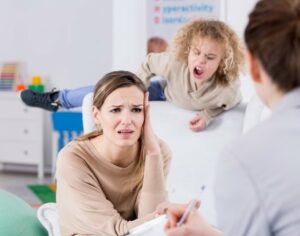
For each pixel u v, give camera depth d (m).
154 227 1.38
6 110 5.43
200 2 3.90
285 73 0.82
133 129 1.58
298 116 0.83
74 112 5.03
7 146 5.47
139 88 1.60
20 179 5.31
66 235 1.63
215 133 2.16
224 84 2.12
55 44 5.67
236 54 2.05
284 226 0.80
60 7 5.63
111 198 1.65
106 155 1.62
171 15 3.99
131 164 1.64
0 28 5.76
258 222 0.80
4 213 1.93
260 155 0.82
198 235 1.02
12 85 5.61
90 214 1.56
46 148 5.68
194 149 2.16
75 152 1.62
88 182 1.59
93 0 5.54
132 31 4.01
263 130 0.84
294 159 0.80
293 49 0.80
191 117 2.21
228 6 2.93
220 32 2.02
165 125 2.22
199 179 2.13
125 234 1.46
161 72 2.26
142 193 1.63
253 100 2.11
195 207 1.09
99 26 5.55
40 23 5.69
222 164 0.85
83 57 5.61
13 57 5.75
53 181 5.22
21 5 5.71
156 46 4.04
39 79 5.47
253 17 0.84
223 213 0.84
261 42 0.82
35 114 5.36
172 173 2.18
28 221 1.94
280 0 0.83
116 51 4.02
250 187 0.81
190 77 2.15
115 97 1.57
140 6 4.00
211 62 2.04
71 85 5.65
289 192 0.79
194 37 2.05
